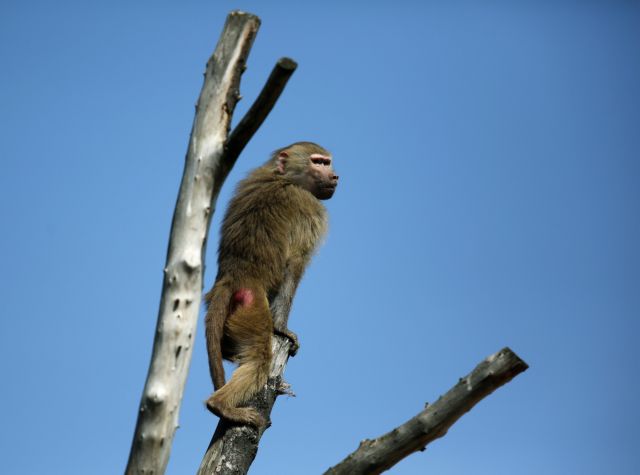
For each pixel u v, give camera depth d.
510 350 10.47
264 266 16.53
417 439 10.59
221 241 17.17
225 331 15.64
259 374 14.68
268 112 10.62
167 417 10.60
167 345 10.68
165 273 10.86
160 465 10.62
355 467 10.66
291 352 16.11
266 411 14.51
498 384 10.48
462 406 10.48
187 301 10.79
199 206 10.95
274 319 16.19
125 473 10.62
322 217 18.00
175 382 10.67
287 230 17.17
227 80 11.22
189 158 11.09
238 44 11.33
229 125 11.21
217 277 16.80
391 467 10.88
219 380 14.92
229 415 13.70
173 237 10.92
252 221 16.97
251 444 13.47
